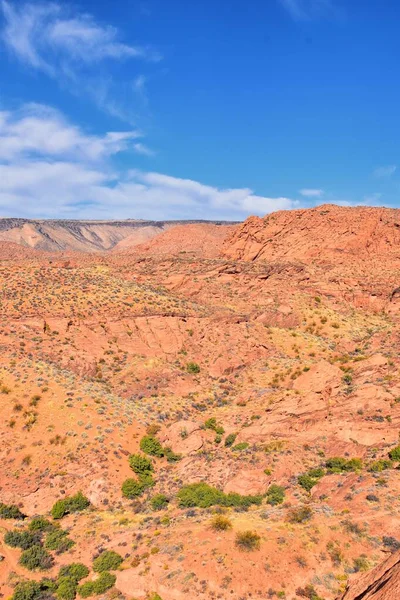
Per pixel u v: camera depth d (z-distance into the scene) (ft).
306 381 183.42
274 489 133.80
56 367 202.39
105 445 161.17
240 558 102.12
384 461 137.69
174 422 181.68
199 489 137.59
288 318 298.15
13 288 261.03
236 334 258.37
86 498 143.84
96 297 265.13
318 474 138.10
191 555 105.60
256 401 192.54
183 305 282.97
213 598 95.25
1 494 143.95
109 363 225.35
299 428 159.94
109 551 115.75
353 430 153.17
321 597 92.99
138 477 152.87
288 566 99.96
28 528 131.03
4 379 180.75
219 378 230.68
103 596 103.86
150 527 124.88
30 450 156.56
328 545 104.32
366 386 164.86
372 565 98.48
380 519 110.93
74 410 172.96
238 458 150.51
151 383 215.31
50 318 235.40
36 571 114.62
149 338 245.86
